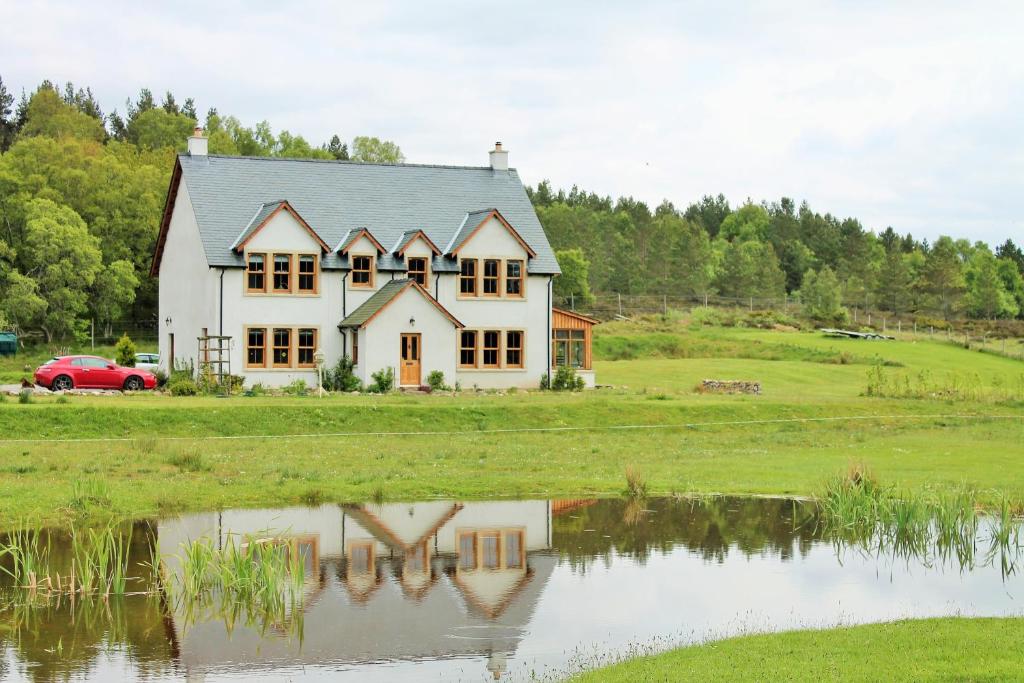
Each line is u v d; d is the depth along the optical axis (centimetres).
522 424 4431
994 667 1474
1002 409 5291
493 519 2650
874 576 2117
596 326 9250
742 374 6944
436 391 5488
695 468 3441
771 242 19025
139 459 3297
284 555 2194
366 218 5891
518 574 2130
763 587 2033
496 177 6384
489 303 5875
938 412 5119
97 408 3938
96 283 9081
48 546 2269
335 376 5516
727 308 11438
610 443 4056
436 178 6247
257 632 1764
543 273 5962
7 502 2592
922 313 13438
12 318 8412
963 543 2402
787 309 12069
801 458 3684
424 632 1766
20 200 9219
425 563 2219
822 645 1611
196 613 1864
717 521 2638
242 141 14225
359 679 1547
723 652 1595
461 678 1544
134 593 1975
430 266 5756
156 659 1627
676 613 1867
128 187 9956
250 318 5409
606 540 2430
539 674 1554
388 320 5475
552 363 6019
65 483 2850
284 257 5484
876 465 3475
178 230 5928
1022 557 2272
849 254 17750
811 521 2645
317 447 3719
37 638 1722
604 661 1602
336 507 2764
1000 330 11312
